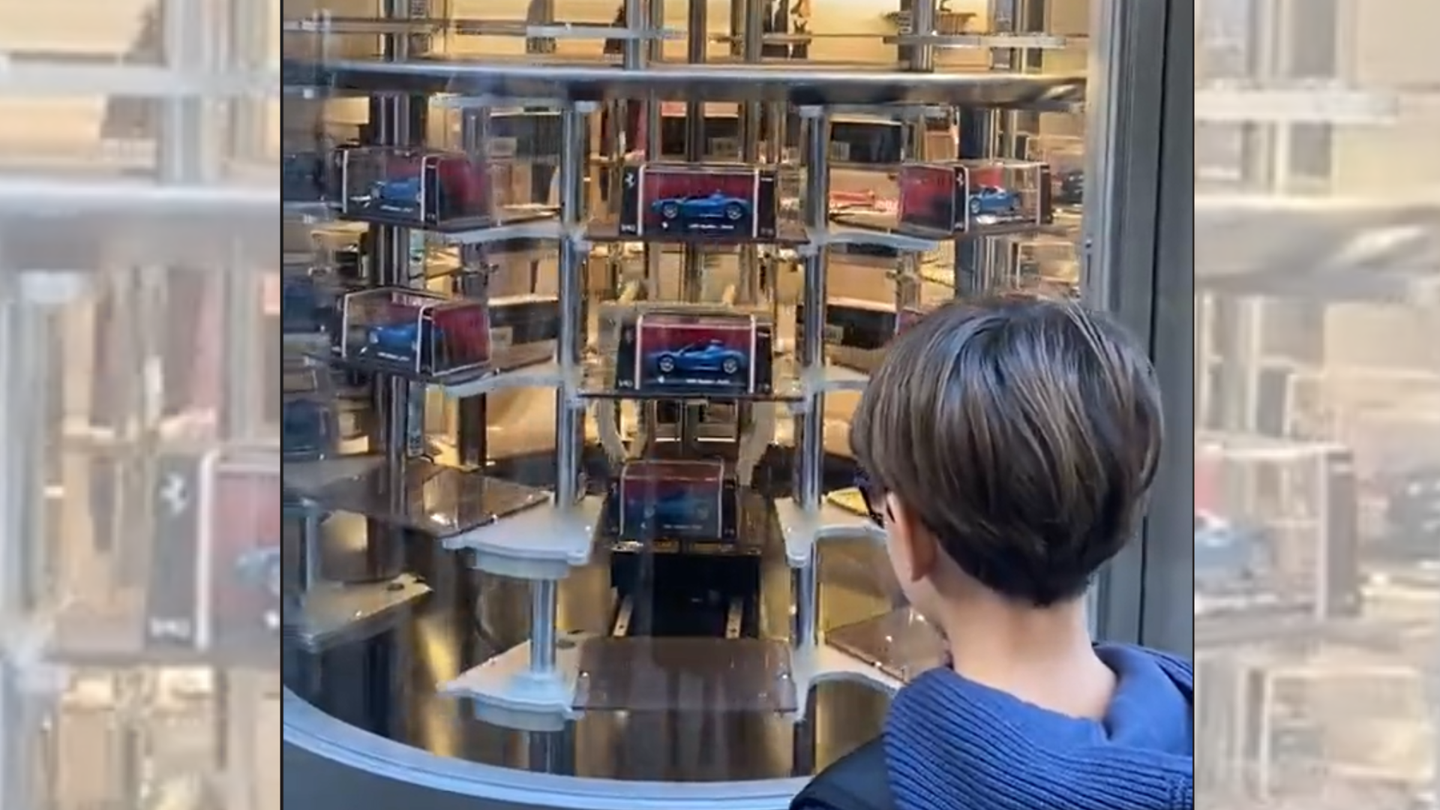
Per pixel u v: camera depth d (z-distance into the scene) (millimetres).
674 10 2059
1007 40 1797
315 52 1622
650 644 2031
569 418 2100
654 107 2062
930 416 1091
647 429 2213
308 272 1603
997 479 1070
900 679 1960
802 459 2096
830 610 2098
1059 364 1093
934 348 1122
